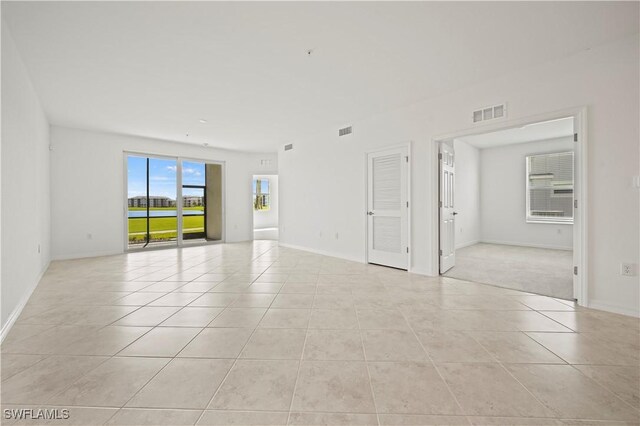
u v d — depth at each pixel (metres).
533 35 2.60
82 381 1.70
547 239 7.04
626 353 2.00
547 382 1.68
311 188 6.39
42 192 4.48
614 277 2.73
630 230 2.64
